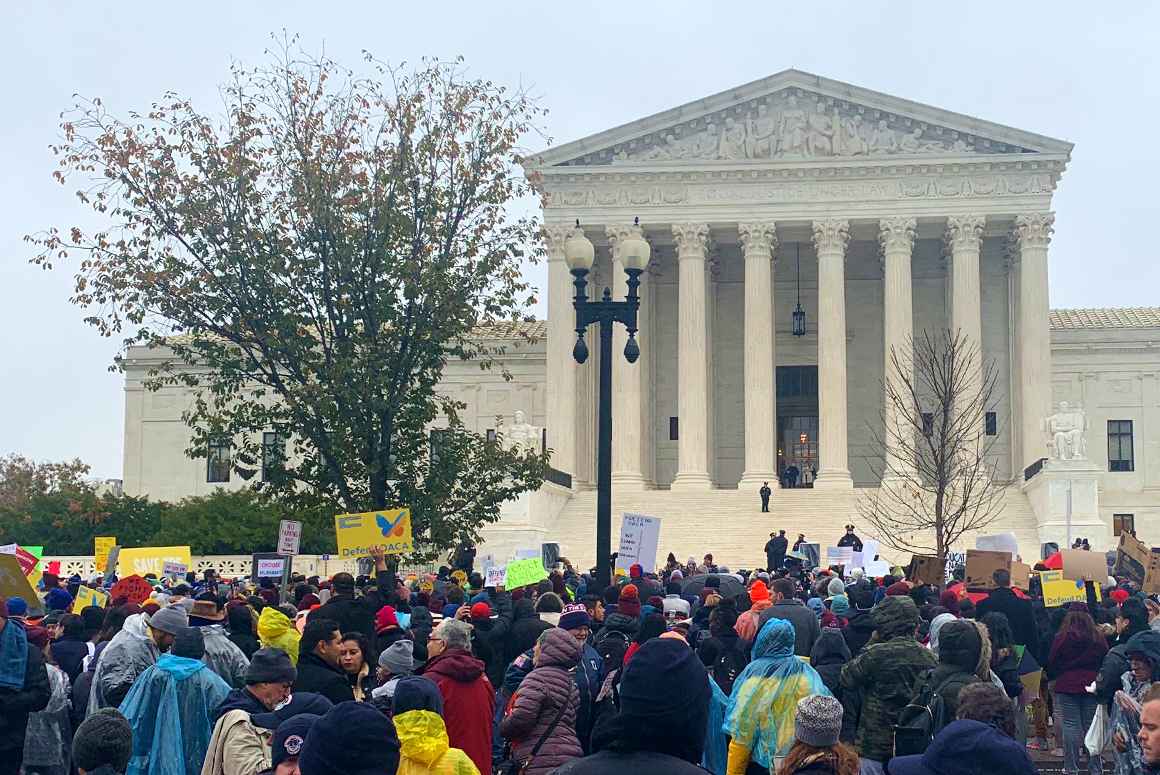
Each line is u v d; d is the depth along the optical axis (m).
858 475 98.75
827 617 24.30
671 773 8.09
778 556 60.50
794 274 100.56
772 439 89.12
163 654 16.12
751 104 91.19
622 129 91.12
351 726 10.05
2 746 15.66
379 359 37.44
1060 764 25.33
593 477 92.00
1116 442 99.94
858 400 99.50
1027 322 87.75
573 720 15.56
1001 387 94.62
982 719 11.39
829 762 11.24
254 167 37.84
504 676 20.88
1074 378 100.69
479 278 38.72
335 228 37.62
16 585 20.53
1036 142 88.19
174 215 37.50
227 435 37.72
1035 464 80.81
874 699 15.73
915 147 89.56
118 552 41.09
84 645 19.81
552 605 22.66
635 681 8.41
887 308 88.75
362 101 38.84
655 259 97.62
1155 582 33.84
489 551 75.44
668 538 78.50
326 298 37.97
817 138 90.25
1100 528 73.50
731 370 100.12
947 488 70.50
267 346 37.97
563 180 91.88
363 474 37.94
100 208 37.16
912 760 10.10
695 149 91.44
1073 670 22.89
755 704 14.65
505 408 104.88
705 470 89.31
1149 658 18.09
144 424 110.00
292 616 22.03
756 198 90.56
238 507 82.38
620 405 90.31
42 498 86.31
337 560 77.12
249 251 37.25
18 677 15.72
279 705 14.01
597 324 93.38
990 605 23.92
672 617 22.53
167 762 14.86
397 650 16.38
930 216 89.06
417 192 38.38
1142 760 15.11
